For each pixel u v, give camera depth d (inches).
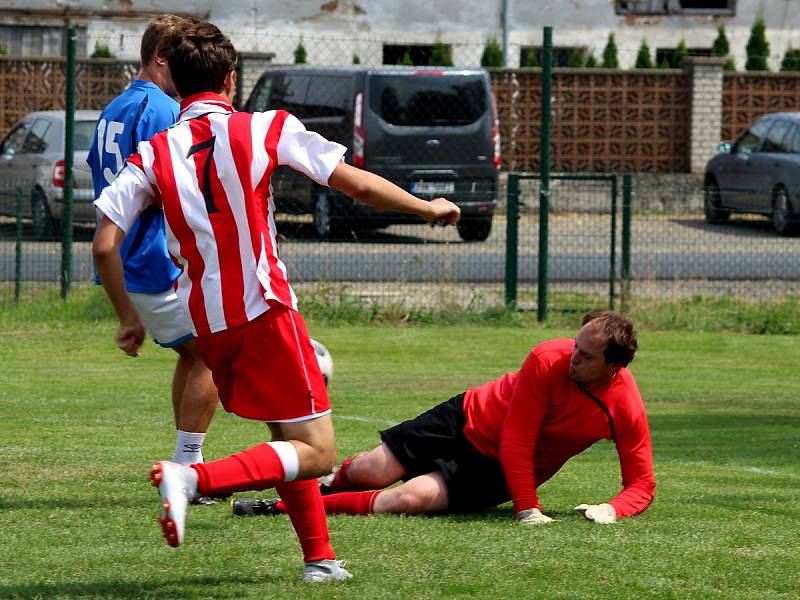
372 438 884.6
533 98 3115.2
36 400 1039.6
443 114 2292.1
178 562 522.6
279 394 454.6
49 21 3287.4
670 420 1016.9
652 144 3169.3
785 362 1376.7
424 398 1091.3
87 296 1578.5
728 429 972.6
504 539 573.9
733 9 3577.8
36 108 2874.0
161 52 706.8
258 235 454.6
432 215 469.7
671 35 3548.2
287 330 455.5
